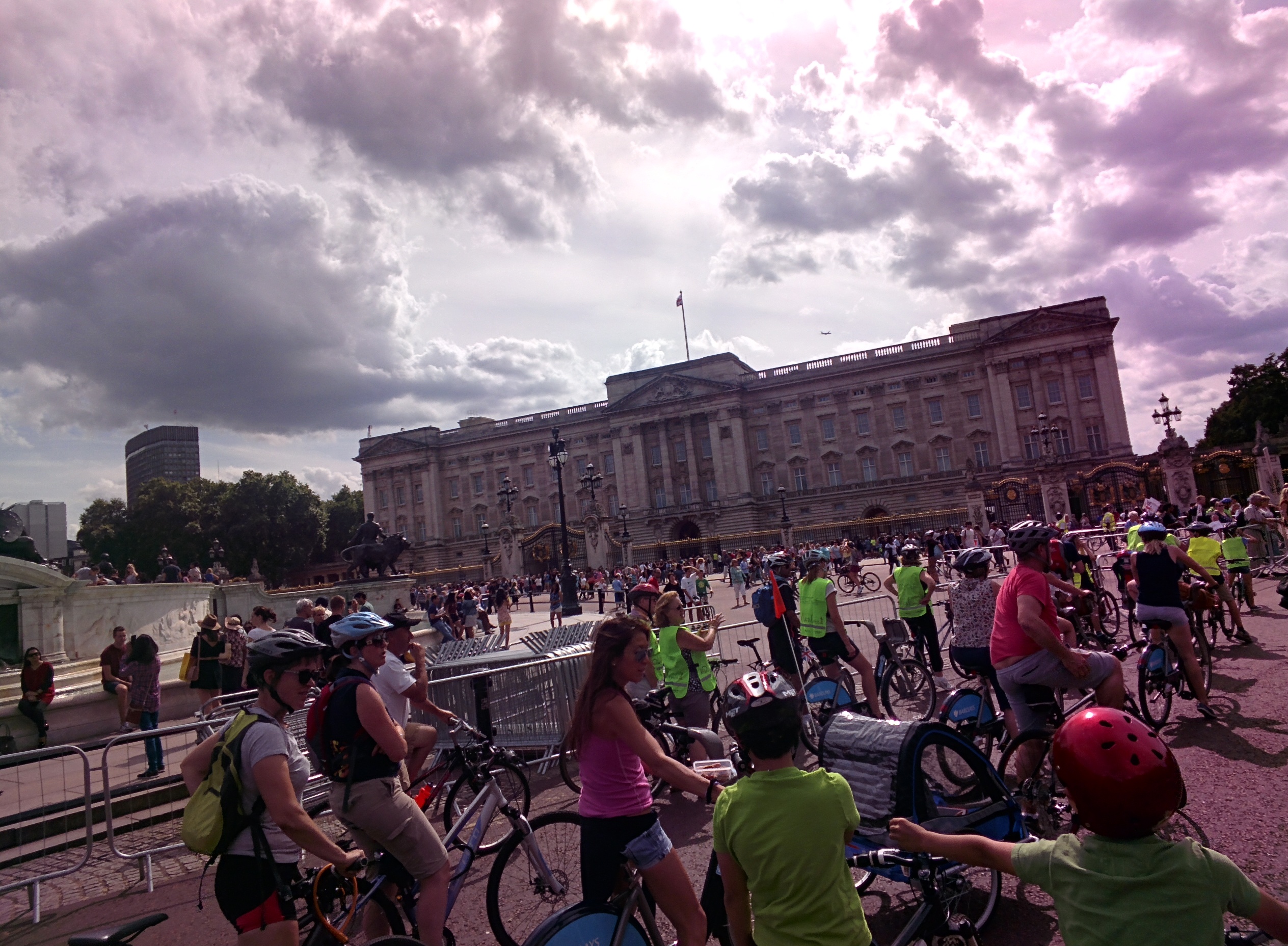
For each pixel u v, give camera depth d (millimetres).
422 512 113062
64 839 9930
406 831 5125
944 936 4719
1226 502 32469
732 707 3748
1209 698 10250
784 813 3580
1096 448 80062
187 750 13586
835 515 90062
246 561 109750
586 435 104250
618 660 4676
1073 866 2879
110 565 26656
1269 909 2734
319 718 5270
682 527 97375
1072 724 2938
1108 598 16797
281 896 4324
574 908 4414
